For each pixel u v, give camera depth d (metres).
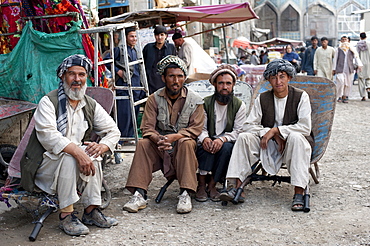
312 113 4.82
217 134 4.75
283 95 4.56
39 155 3.78
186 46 8.52
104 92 4.57
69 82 3.78
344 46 12.98
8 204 3.96
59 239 3.69
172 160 4.53
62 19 5.78
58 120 3.79
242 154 4.46
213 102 4.77
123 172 5.81
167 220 4.11
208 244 3.55
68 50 5.69
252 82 12.17
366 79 13.59
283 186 5.12
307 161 4.35
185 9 8.24
